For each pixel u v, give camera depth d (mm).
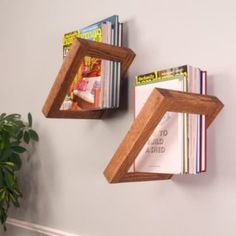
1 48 1862
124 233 1212
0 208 1575
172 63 1097
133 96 1199
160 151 936
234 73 953
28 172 1648
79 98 1215
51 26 1570
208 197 991
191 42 1051
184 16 1072
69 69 1076
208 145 994
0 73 1864
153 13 1158
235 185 937
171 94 809
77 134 1411
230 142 953
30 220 1623
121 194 1229
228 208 947
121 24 1212
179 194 1060
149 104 809
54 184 1505
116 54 1141
